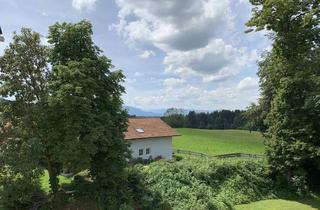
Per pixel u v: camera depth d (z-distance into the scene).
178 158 48.31
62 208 19.48
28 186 18.69
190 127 124.62
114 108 20.88
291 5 23.95
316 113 27.84
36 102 18.98
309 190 29.52
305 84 27.77
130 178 22.83
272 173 29.78
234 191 26.69
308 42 25.53
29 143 18.12
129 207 19.52
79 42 20.03
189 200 22.70
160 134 47.84
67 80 18.36
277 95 29.75
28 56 19.17
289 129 28.31
